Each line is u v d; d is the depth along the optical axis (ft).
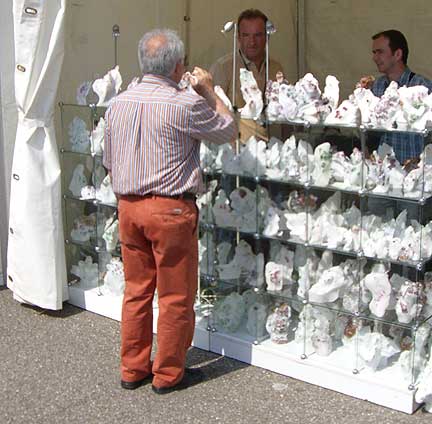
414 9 20.63
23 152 15.49
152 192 11.56
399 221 11.68
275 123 12.69
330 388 12.53
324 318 12.87
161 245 11.71
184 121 11.35
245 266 13.64
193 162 11.76
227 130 11.78
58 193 15.67
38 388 12.83
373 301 12.05
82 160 16.26
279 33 22.38
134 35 18.01
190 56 19.69
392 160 11.57
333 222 12.48
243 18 16.24
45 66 14.92
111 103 12.02
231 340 13.74
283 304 13.35
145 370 12.77
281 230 13.00
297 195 12.80
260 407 12.02
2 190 17.30
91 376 13.23
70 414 11.98
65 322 15.65
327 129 12.23
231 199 13.38
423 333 11.85
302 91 12.17
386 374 12.18
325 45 22.56
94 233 16.40
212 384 12.82
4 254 17.70
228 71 16.60
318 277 12.86
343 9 21.98
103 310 15.96
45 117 15.33
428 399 11.59
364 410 11.82
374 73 21.80
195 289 12.37
